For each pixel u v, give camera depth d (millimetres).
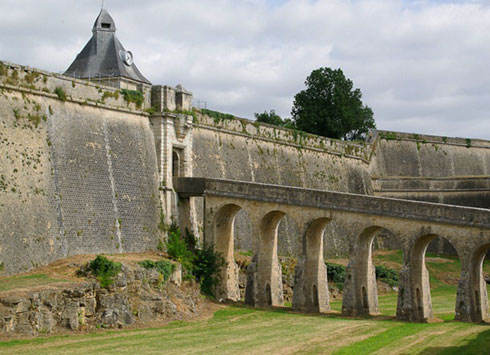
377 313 48219
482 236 42750
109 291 40031
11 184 41719
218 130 62562
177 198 55281
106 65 65062
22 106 44156
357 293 47094
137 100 53969
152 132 55000
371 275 48375
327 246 73000
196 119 58875
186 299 46438
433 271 71438
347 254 75750
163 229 53375
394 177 86812
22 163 42906
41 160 44438
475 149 93062
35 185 43469
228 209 54094
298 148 74312
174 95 56594
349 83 99438
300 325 41656
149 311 41875
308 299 49156
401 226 45625
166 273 45812
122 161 51281
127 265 42969
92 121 49656
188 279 49875
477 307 44000
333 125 96688
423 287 45594
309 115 97438
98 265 40844
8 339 33562
